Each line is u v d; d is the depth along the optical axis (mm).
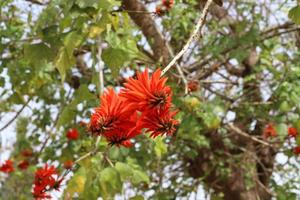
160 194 6312
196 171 6781
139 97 1449
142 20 4668
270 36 5590
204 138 5512
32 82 4402
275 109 5297
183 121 4176
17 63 4340
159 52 4730
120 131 1503
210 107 4289
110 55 2469
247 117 5887
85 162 2512
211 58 5691
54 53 2303
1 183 7070
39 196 2506
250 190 6832
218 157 6473
